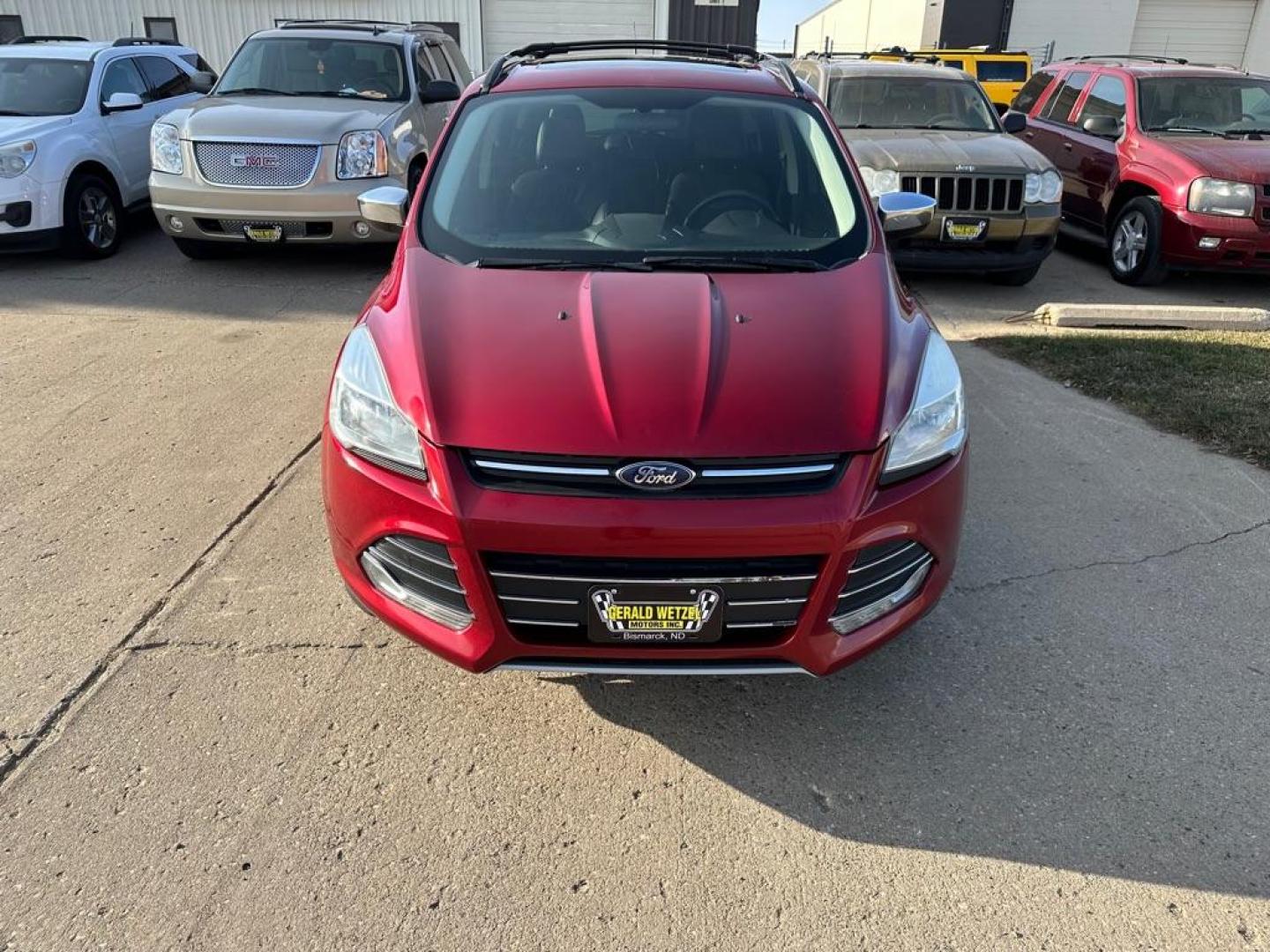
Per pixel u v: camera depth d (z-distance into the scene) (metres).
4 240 7.25
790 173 3.43
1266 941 2.01
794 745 2.58
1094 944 2.01
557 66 3.94
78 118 7.81
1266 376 5.45
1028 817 2.34
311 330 6.12
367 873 2.14
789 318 2.66
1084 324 6.65
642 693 2.77
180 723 2.57
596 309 2.66
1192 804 2.38
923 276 8.29
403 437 2.34
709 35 17.44
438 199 3.29
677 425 2.27
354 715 2.63
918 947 2.00
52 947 1.94
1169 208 7.38
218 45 17.25
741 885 2.15
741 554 2.19
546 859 2.20
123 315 6.38
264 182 7.03
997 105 17.62
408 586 2.40
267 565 3.33
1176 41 22.95
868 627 2.40
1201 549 3.58
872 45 26.58
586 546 2.17
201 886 2.09
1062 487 4.10
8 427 4.48
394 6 17.09
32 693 2.66
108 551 3.40
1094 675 2.86
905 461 2.36
